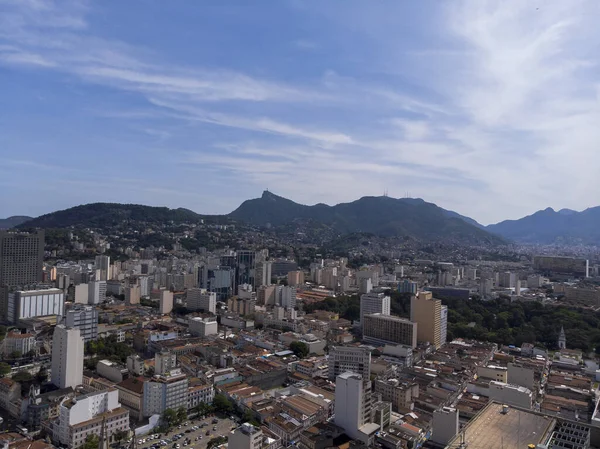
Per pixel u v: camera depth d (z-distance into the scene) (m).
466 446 192.38
